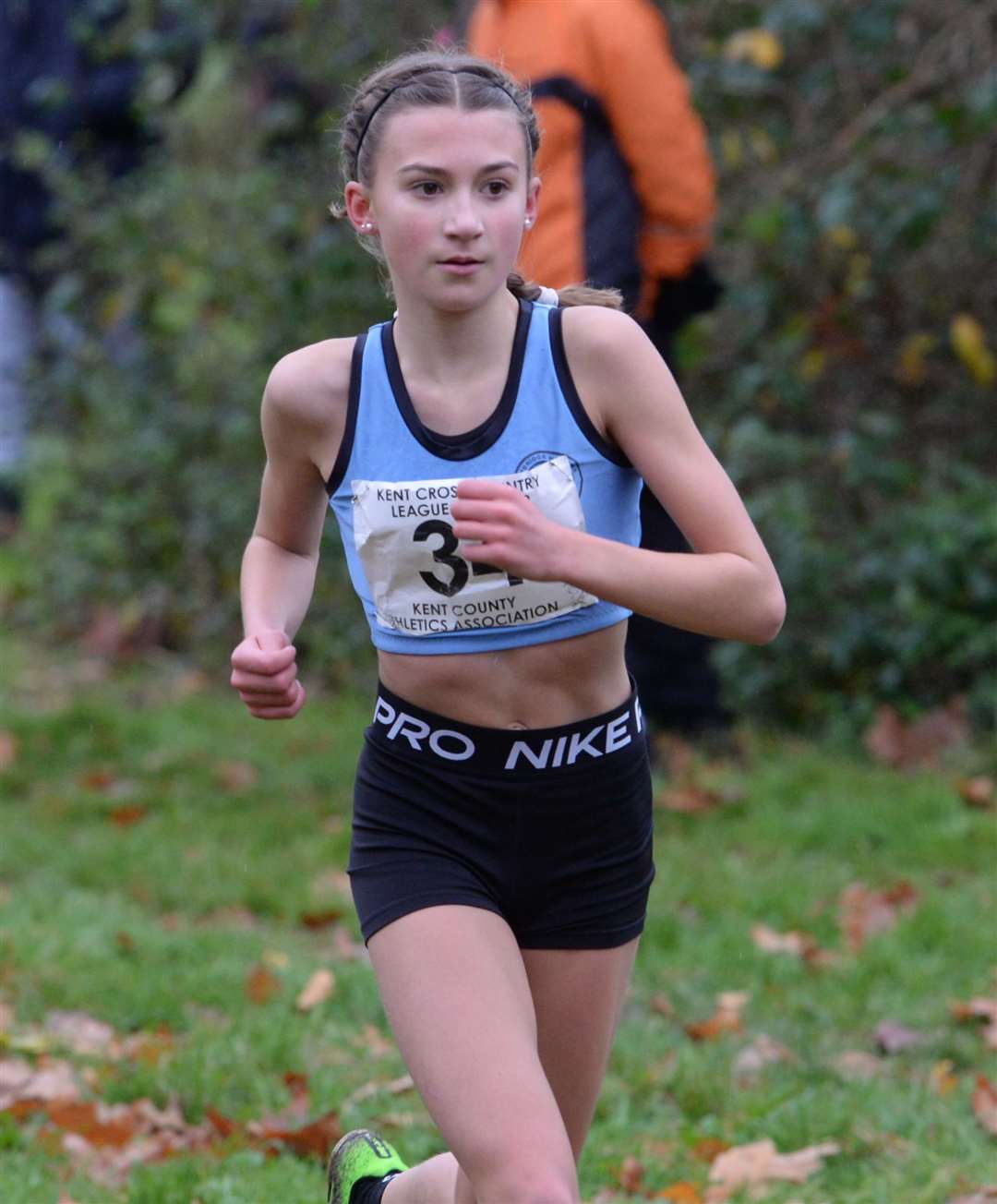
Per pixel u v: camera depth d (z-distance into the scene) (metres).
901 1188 11.87
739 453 22.80
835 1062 14.31
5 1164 12.37
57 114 31.64
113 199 30.55
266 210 26.59
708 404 23.98
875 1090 13.53
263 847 20.11
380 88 9.22
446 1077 8.57
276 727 24.47
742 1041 14.70
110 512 28.75
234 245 27.16
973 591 22.62
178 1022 15.05
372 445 9.25
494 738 9.38
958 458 24.42
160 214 28.06
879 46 22.48
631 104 18.56
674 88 18.77
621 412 9.08
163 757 23.19
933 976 15.88
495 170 8.97
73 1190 11.91
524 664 9.32
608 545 8.62
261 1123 12.92
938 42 23.08
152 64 28.73
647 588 8.63
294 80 27.44
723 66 22.64
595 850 9.52
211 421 27.89
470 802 9.40
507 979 8.90
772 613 8.95
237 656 9.30
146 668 28.14
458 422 9.12
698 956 16.50
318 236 24.86
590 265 18.58
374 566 9.34
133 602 28.89
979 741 22.36
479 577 9.16
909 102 23.03
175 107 29.48
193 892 18.56
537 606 9.21
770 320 23.73
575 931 9.55
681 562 8.77
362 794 9.68
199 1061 13.80
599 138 18.64
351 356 9.30
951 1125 12.89
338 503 9.52
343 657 25.95
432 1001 8.79
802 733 23.52
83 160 32.09
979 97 21.20
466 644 9.29
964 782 20.86
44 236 33.34
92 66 31.20
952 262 23.77
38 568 30.67
